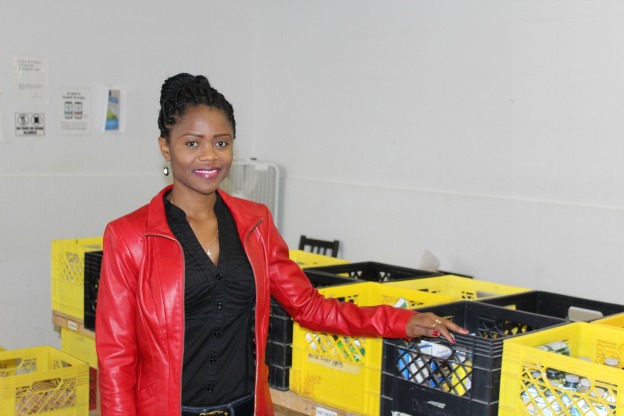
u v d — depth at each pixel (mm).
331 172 5070
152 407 1611
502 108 4055
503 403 1927
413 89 4508
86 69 4723
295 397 2402
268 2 5445
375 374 2203
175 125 1621
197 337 1629
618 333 2182
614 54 3580
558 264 3832
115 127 4867
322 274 2949
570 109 3762
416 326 1825
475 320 2502
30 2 4461
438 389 2010
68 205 4707
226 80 5457
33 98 4516
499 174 4086
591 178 3691
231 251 1673
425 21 4418
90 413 3074
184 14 5172
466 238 4246
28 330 4605
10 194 4469
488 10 4094
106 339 1613
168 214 1674
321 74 5098
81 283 3307
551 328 2139
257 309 1693
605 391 1827
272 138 5500
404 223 4582
